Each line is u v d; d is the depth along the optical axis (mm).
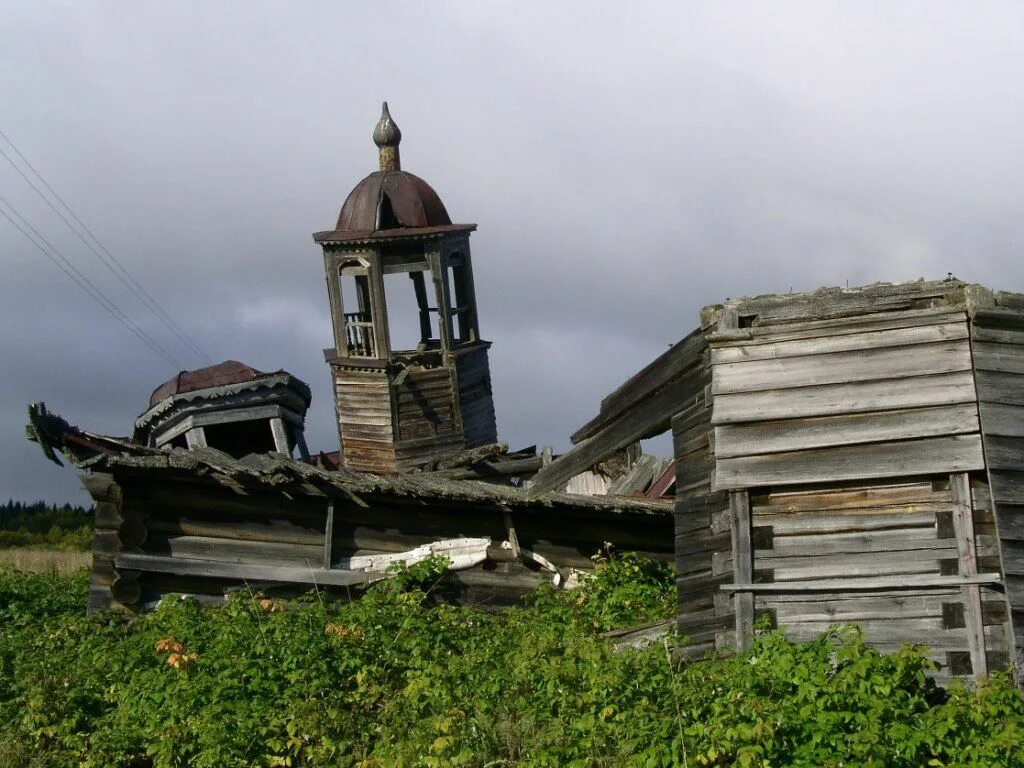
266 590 19500
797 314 12953
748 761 9953
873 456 12570
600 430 16750
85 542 38031
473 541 19969
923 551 12430
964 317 12531
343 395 34469
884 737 10289
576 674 12297
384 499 19781
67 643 16906
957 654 12172
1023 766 10023
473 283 35094
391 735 12125
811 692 10766
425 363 34188
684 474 14180
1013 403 12461
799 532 12750
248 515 19688
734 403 12930
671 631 13992
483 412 35344
